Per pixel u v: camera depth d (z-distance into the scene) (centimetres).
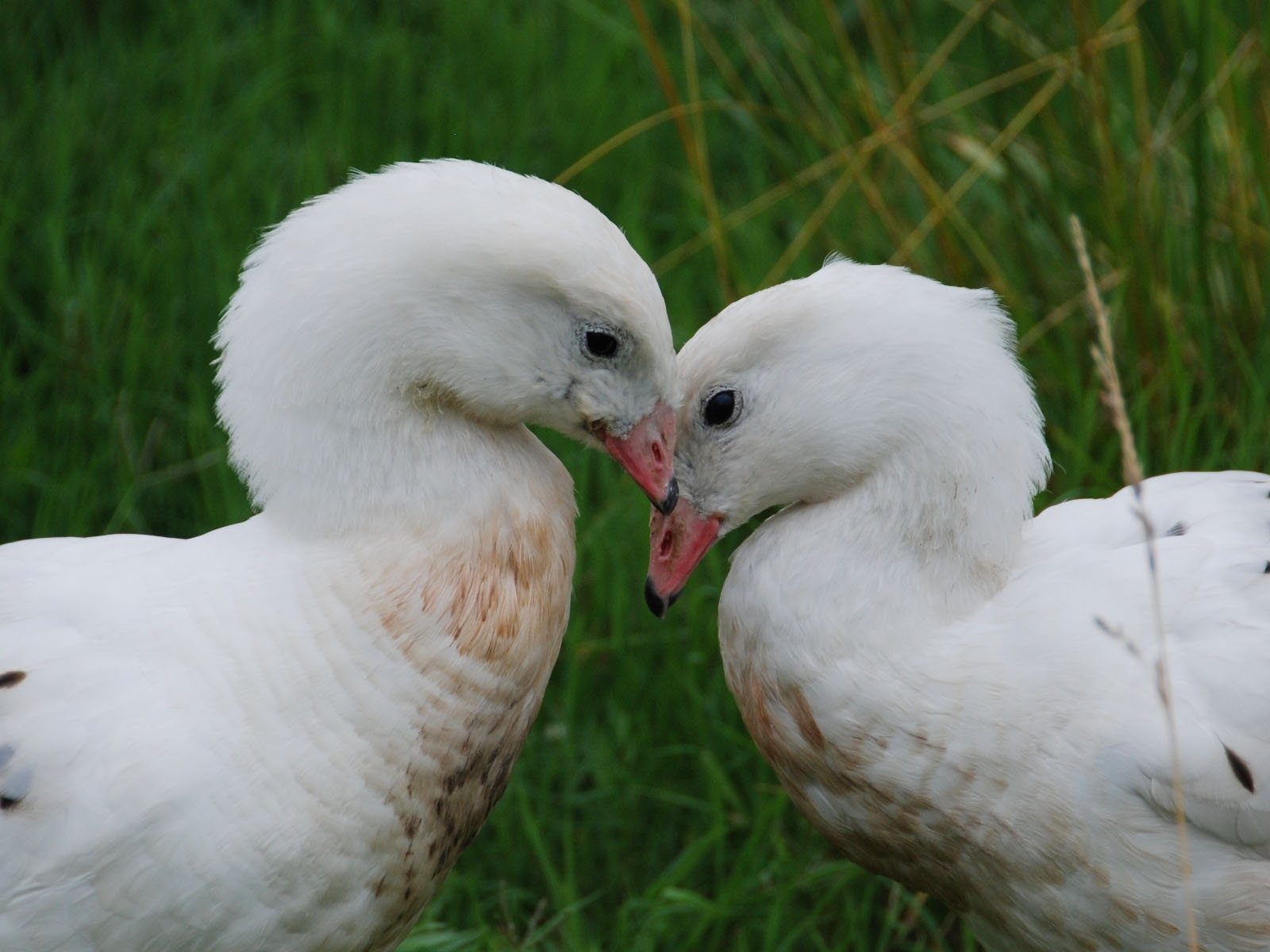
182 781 485
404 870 521
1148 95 880
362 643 503
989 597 543
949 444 537
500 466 530
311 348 504
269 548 521
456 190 509
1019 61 917
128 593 522
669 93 850
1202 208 782
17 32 1124
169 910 490
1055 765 514
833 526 548
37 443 870
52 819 487
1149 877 513
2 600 531
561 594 546
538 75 1145
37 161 1012
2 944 492
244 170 1006
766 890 693
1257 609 517
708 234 937
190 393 898
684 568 575
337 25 1154
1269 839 504
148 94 1088
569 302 512
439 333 507
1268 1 841
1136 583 528
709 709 757
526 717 546
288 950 508
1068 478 783
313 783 495
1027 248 853
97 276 932
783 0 1118
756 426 557
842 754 543
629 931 685
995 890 546
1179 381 774
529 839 729
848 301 548
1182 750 499
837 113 926
